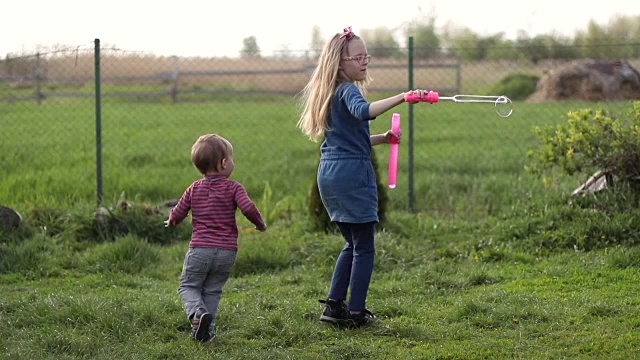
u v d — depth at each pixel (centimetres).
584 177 1125
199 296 602
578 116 962
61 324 637
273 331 625
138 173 1394
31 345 586
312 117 632
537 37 3111
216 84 3100
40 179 1291
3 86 2659
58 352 577
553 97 2456
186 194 614
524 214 973
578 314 652
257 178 1380
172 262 891
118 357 566
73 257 885
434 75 2814
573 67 2433
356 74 628
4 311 673
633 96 2362
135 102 2722
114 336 612
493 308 667
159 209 1054
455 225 1002
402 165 1498
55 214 1007
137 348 585
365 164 621
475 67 2755
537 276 796
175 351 579
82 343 585
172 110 2519
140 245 893
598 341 590
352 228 629
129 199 1204
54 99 2662
